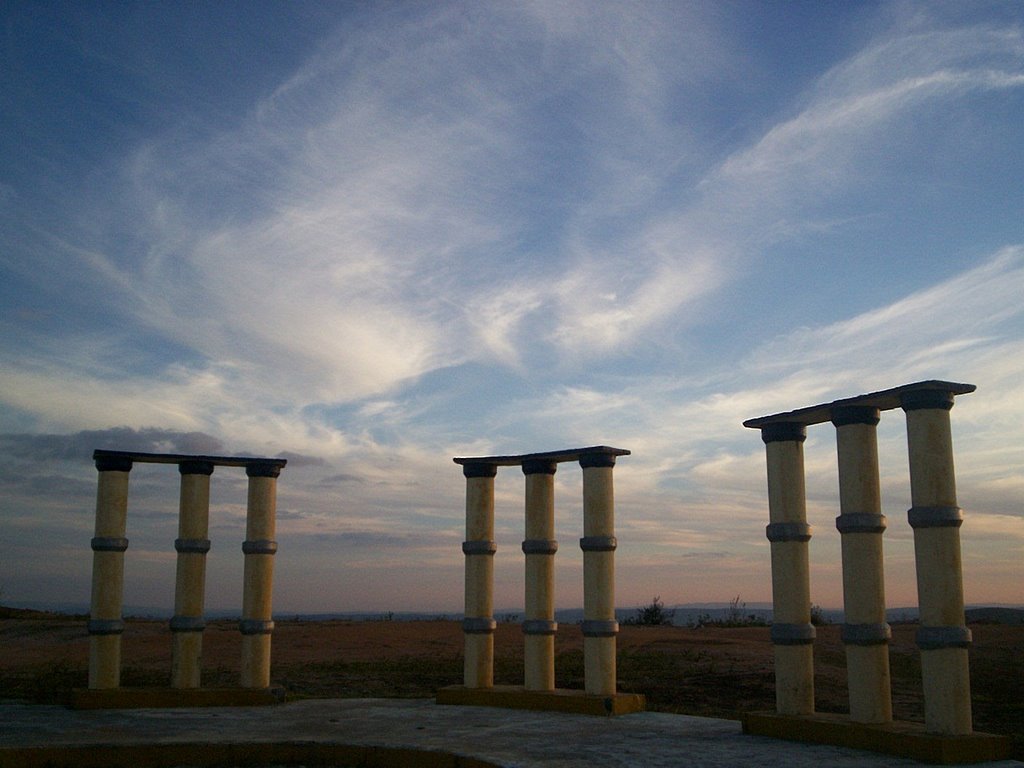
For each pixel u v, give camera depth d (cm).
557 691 1711
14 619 3756
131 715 1609
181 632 1805
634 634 3105
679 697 1931
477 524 1864
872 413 1359
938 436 1227
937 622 1186
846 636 1320
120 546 1803
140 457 1831
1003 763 1130
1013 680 2072
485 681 1808
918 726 1251
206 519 1861
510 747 1260
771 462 1475
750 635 3128
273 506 1886
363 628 3469
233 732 1401
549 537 1792
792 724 1328
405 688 2112
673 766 1119
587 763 1138
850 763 1134
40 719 1552
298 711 1666
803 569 1434
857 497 1339
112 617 1781
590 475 1717
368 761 1273
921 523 1213
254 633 1823
